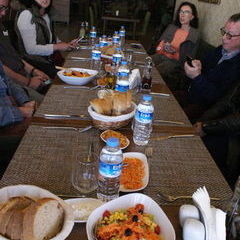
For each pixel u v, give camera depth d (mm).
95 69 2150
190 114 2312
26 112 1712
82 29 3551
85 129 1243
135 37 6266
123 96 1265
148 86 1853
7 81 1770
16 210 618
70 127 1260
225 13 3248
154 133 1296
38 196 713
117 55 2100
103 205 744
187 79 3025
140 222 719
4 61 2260
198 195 746
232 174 1703
